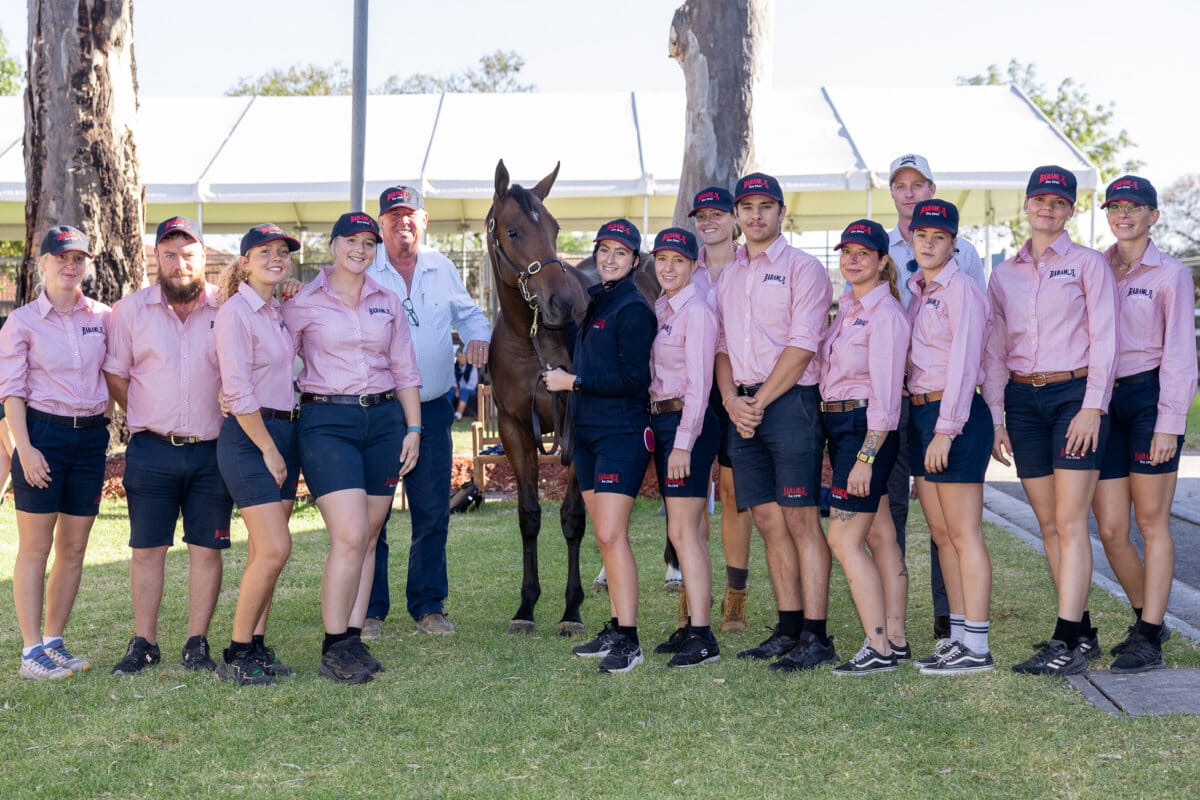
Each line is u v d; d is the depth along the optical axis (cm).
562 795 322
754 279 452
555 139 1969
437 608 534
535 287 504
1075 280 430
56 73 1002
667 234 453
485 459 925
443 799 321
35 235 1021
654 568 684
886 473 435
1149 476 437
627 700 405
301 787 329
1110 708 381
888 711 386
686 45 888
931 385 438
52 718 394
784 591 466
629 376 445
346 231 445
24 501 440
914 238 438
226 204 2102
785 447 444
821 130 1939
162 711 399
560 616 564
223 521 459
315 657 480
